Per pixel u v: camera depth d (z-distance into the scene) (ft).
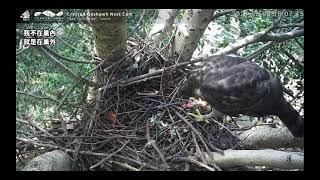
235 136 6.13
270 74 5.64
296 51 7.18
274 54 7.00
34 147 5.80
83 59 7.22
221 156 5.61
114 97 6.59
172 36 7.22
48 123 6.30
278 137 6.07
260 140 6.12
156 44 7.34
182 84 6.33
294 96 6.47
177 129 5.95
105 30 6.39
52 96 6.73
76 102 6.61
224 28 7.60
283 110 5.65
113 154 5.44
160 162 5.49
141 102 6.53
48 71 6.70
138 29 7.35
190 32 6.84
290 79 6.88
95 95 6.72
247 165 5.56
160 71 6.73
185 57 7.11
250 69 5.44
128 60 7.05
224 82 5.40
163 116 6.26
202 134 6.03
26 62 6.55
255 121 7.00
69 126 6.16
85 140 5.80
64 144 5.78
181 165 5.55
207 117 6.05
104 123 6.20
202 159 5.47
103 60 6.61
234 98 5.42
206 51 7.86
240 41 6.56
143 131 6.04
